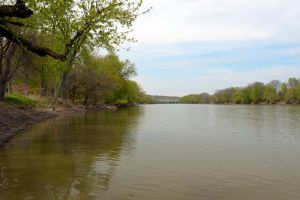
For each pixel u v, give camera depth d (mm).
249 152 22672
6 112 35000
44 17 19641
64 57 19562
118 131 33625
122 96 117938
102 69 98375
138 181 14969
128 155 20844
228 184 14852
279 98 197625
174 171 16938
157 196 13016
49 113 51188
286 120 52750
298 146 25359
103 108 94125
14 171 16203
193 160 19750
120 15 20484
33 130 32625
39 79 66062
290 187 14570
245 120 53094
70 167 17219
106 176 15648
